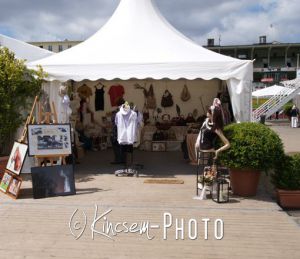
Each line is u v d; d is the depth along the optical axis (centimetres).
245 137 666
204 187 682
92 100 1444
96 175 907
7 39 1066
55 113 808
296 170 656
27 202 664
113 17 1092
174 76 854
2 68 840
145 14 1062
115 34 1016
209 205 645
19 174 696
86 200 677
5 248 466
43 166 711
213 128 680
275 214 597
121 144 896
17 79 842
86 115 1402
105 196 705
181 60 874
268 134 677
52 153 736
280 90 3253
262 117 3009
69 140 751
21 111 877
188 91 1457
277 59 6397
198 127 1148
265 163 666
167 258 435
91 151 1301
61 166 719
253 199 684
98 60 898
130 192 736
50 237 501
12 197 691
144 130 1329
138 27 1028
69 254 447
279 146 674
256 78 6372
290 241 487
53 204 651
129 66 866
